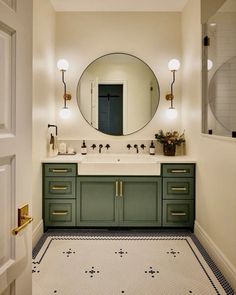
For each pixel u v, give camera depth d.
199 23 3.03
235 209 2.17
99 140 3.80
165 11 3.79
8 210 1.01
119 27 3.81
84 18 3.79
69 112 3.80
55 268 2.47
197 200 3.19
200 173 3.07
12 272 1.02
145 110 3.84
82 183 3.28
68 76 3.82
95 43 3.81
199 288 2.19
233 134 2.20
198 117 3.12
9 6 0.98
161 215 3.30
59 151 3.74
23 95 1.08
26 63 1.10
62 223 3.30
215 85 2.57
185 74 3.65
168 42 3.81
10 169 1.02
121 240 3.07
